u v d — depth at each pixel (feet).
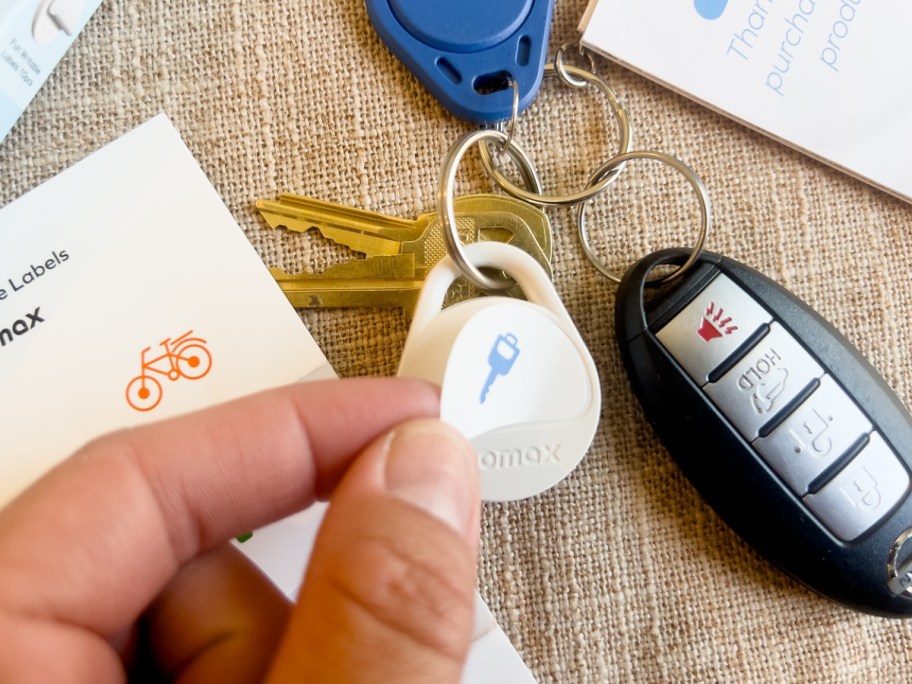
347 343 1.16
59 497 0.85
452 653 0.74
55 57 1.16
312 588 0.76
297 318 1.14
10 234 1.13
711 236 1.21
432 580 0.74
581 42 1.21
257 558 1.09
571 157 1.22
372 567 0.73
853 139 1.20
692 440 1.07
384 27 1.17
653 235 1.21
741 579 1.13
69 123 1.18
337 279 1.16
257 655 0.94
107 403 1.10
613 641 1.10
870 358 1.20
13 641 0.79
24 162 1.17
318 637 0.73
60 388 1.10
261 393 0.94
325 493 0.99
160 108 1.19
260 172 1.19
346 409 0.93
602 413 1.16
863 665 1.13
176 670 0.96
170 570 0.94
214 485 0.91
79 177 1.15
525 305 1.04
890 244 1.23
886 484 1.06
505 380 1.02
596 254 1.20
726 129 1.23
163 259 1.14
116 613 0.88
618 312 1.12
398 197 1.19
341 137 1.20
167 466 0.89
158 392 1.11
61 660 0.81
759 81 1.20
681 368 1.08
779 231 1.22
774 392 1.07
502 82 1.20
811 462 1.06
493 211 1.18
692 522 1.14
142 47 1.20
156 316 1.13
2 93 1.10
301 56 1.21
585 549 1.12
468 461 0.85
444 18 1.16
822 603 1.13
